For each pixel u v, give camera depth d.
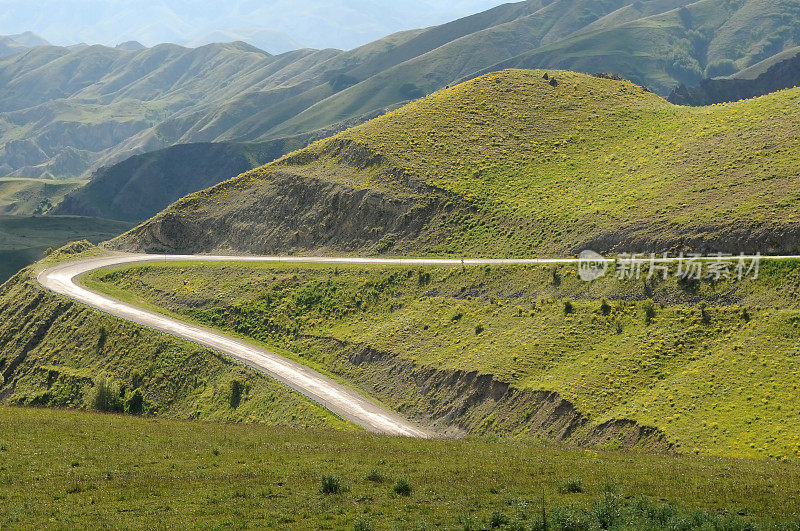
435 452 39.38
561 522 25.84
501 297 85.38
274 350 92.69
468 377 73.12
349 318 94.00
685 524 25.58
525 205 105.56
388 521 27.06
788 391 56.28
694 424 56.00
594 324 74.38
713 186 90.38
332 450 39.62
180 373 88.31
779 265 70.50
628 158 111.81
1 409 51.44
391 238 111.44
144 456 37.81
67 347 99.12
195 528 26.70
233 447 40.41
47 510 29.03
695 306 71.12
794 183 83.12
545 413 64.62
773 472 34.78
